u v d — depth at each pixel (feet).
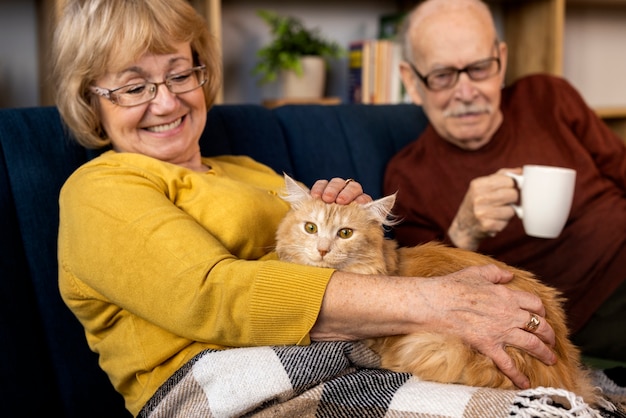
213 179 4.53
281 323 3.57
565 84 6.88
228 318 3.58
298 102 8.55
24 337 4.43
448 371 3.65
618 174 6.62
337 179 4.50
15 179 4.60
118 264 3.75
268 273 3.56
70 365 4.62
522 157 6.33
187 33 4.58
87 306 4.11
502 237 6.03
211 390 3.59
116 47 4.29
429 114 6.44
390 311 3.63
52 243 4.64
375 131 6.80
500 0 10.16
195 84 4.80
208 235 3.91
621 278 5.88
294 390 3.55
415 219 6.34
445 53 6.00
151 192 4.03
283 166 6.04
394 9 10.17
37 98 8.25
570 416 3.11
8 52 8.04
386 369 3.92
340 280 3.64
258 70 8.74
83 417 4.65
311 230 4.12
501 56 6.48
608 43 11.77
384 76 8.81
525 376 3.76
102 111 4.58
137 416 3.87
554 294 4.39
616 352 5.44
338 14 9.90
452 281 3.78
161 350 3.96
